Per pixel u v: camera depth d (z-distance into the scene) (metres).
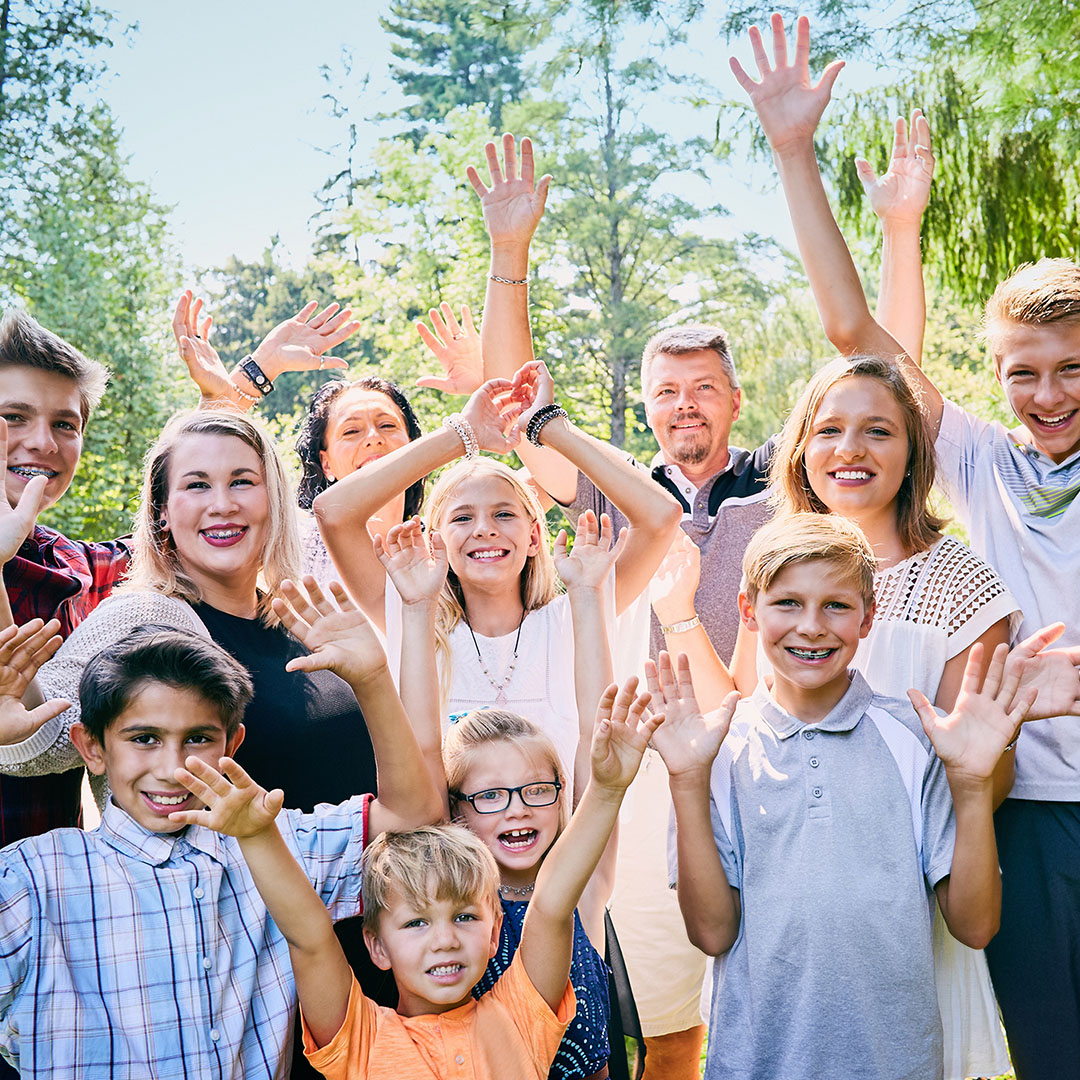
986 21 10.59
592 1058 2.79
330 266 18.77
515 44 17.97
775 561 2.91
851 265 3.78
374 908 2.62
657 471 4.59
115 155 19.75
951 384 15.40
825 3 12.29
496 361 3.99
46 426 3.37
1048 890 3.19
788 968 2.79
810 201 3.82
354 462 4.65
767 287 24.09
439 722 3.00
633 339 22.67
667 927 4.00
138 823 2.58
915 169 4.16
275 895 2.42
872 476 3.28
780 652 2.93
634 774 2.59
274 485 3.20
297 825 2.74
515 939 2.86
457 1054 2.52
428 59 32.84
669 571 3.61
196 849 2.60
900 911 2.78
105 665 2.59
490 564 3.42
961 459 3.54
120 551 3.77
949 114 10.20
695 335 4.55
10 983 2.38
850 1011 2.74
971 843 2.73
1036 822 3.22
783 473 3.54
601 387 21.53
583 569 3.21
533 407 3.48
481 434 3.48
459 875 2.57
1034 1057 3.20
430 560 3.06
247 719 2.94
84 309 17.89
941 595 3.20
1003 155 9.88
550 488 4.37
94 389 3.51
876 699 3.02
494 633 3.50
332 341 5.17
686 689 2.92
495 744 2.95
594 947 2.94
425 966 2.54
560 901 2.57
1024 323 3.32
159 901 2.51
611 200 23.06
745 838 2.91
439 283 18.02
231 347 47.31
